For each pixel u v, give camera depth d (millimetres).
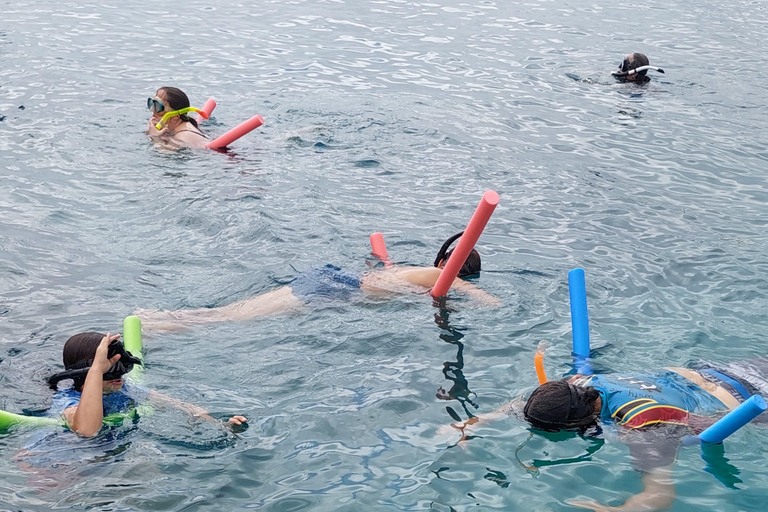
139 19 13883
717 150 8797
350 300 5352
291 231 6395
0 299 5172
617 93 10844
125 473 3609
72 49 11766
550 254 6199
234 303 5316
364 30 13852
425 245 6277
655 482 3617
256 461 3748
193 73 10922
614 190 7582
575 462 3766
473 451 3850
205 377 4430
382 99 10133
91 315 5051
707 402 4109
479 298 5445
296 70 11297
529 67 11969
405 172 7863
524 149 8641
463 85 10945
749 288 5641
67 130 8461
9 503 3369
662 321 5176
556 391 3996
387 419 4109
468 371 4586
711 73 11852
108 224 6406
